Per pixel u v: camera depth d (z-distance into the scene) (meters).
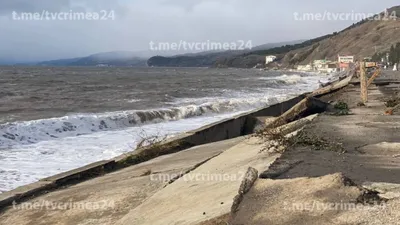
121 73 110.94
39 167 11.58
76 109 27.45
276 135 8.51
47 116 23.23
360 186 4.78
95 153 13.52
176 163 10.46
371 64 42.31
